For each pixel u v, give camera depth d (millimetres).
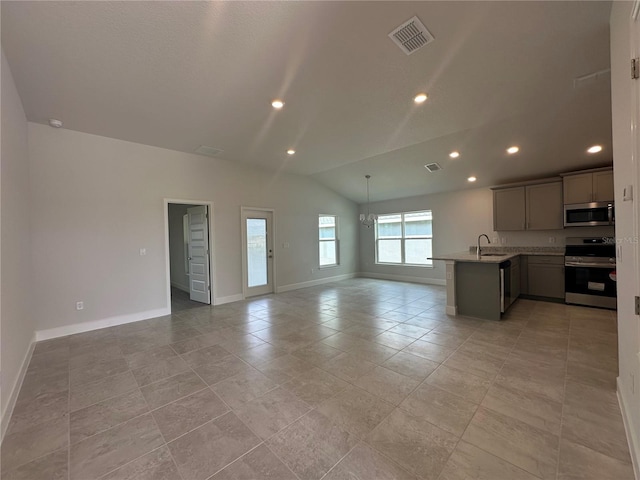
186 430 1794
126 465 1523
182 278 7012
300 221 6727
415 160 5262
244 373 2531
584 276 4445
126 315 4102
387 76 2590
